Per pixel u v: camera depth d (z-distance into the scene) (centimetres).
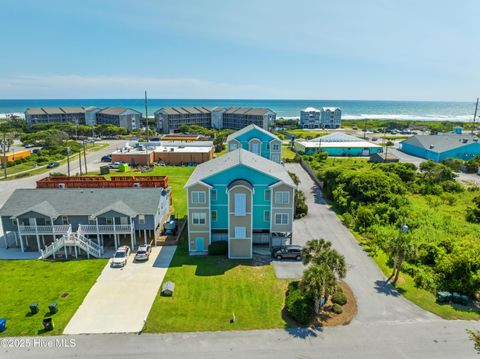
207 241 4238
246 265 3894
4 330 2805
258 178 4181
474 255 3300
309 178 7869
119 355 2533
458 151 9506
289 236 4312
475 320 2920
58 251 4159
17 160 9756
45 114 18350
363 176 5744
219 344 2636
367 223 4850
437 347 2606
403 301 3180
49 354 2547
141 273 3725
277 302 3175
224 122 18912
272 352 2552
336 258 2977
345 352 2550
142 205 4372
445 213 5409
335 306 3030
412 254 3397
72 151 11319
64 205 4350
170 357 2512
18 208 4284
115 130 15988
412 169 7525
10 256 4144
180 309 3080
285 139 14862
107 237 4678
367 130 18375
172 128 17850
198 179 4147
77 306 3133
